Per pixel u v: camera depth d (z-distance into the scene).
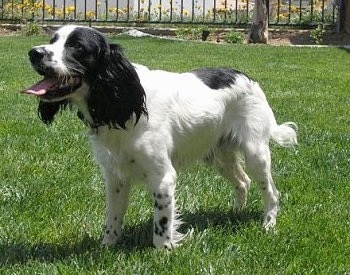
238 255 2.69
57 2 14.18
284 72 7.62
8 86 6.05
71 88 2.57
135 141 2.65
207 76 2.94
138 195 3.22
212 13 13.58
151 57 8.59
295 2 15.56
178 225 2.86
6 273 2.55
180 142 2.80
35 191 3.27
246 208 3.19
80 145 4.00
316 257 2.70
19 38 10.91
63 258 2.66
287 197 3.30
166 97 2.73
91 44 2.57
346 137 4.38
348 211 3.16
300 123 4.77
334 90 6.41
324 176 3.61
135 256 2.66
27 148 3.93
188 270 2.55
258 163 3.01
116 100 2.60
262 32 11.20
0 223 2.95
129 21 12.35
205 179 3.47
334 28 11.93
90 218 3.01
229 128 2.98
